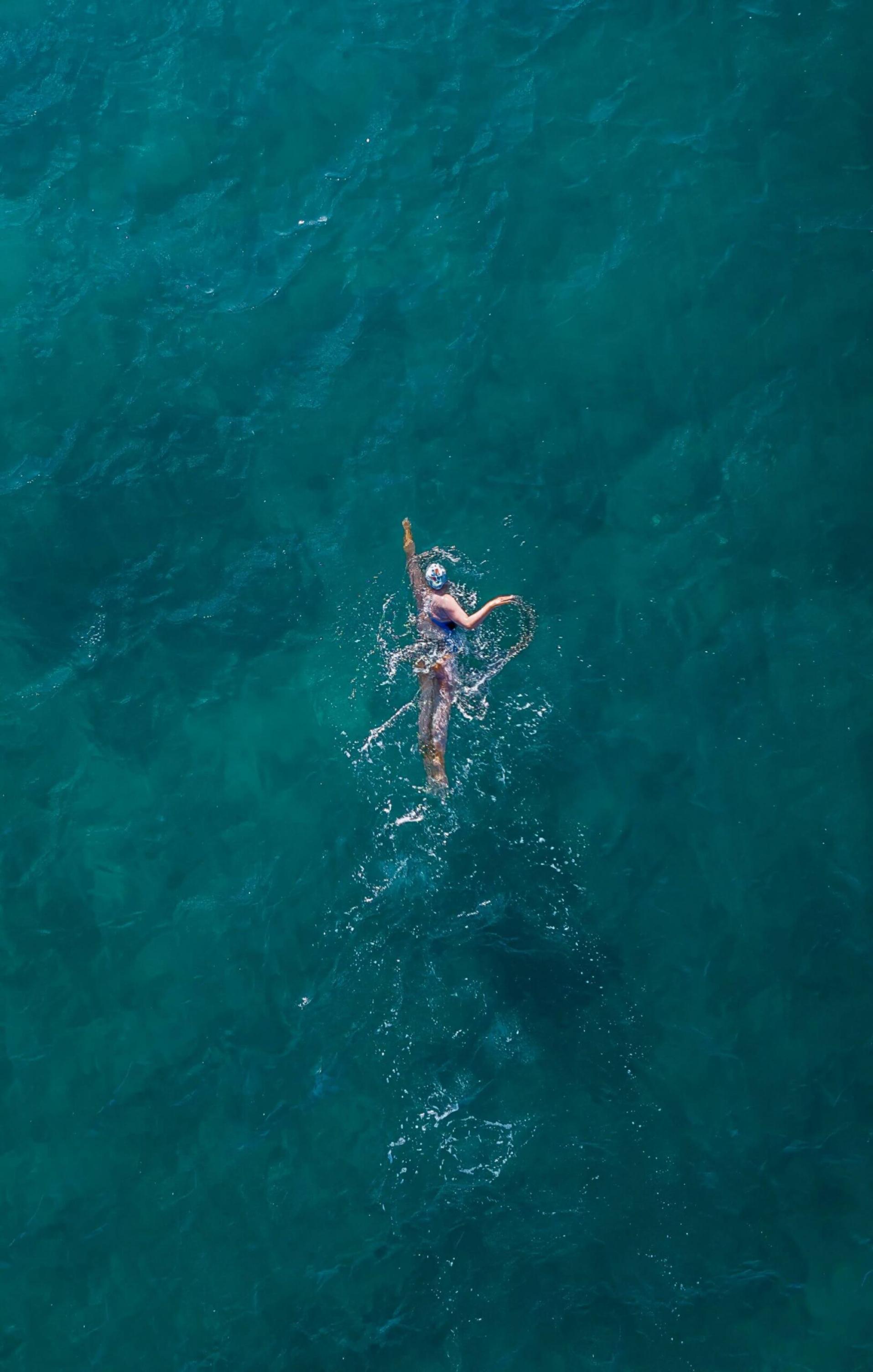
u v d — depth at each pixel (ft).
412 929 57.26
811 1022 54.80
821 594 60.95
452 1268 52.01
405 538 60.49
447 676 58.95
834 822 57.57
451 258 69.10
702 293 66.49
